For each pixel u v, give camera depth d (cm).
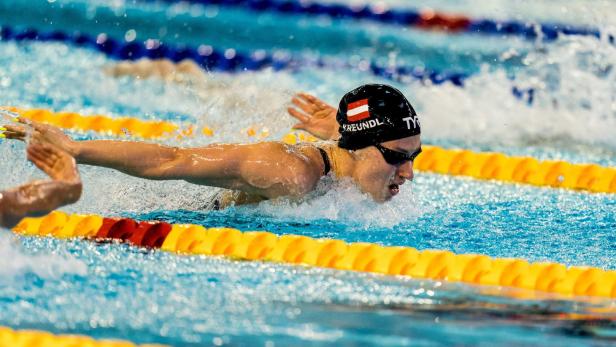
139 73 2570
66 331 900
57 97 2336
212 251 1251
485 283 1168
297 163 1374
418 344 900
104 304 988
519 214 1587
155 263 1175
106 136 2088
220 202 1478
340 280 1145
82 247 1231
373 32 3428
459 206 1641
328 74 2930
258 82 2758
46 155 1073
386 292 1098
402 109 1379
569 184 1908
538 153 2144
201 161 1319
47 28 3112
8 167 1434
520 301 1087
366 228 1394
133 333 902
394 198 1505
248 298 1038
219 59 3078
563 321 1005
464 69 2905
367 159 1384
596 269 1191
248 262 1212
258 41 3288
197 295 1038
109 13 3362
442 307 1043
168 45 3147
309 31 3434
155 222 1320
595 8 2886
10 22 3131
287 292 1072
